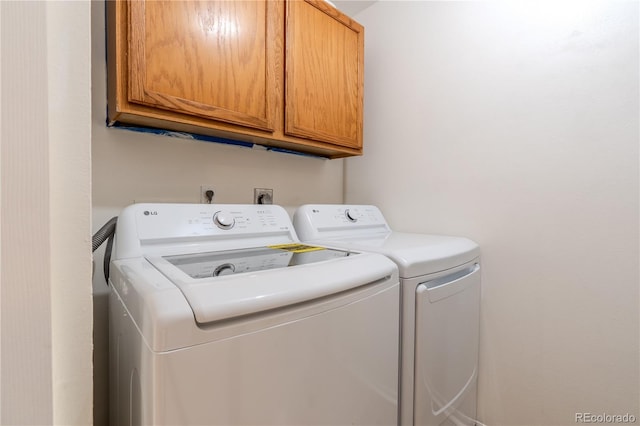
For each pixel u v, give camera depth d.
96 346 1.11
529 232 1.29
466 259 1.22
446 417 1.11
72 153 0.37
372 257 0.91
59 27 0.35
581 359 1.17
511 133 1.34
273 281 0.64
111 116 1.04
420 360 0.96
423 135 1.64
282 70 1.28
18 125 0.31
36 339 0.33
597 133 1.14
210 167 1.42
